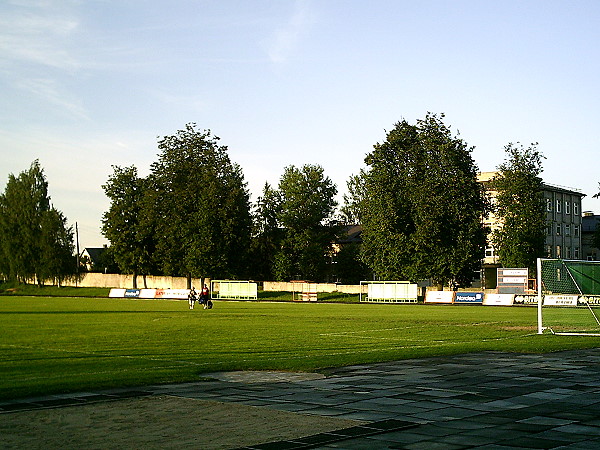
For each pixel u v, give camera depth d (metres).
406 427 11.60
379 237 86.31
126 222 110.06
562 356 23.00
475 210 85.44
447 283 87.94
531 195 88.88
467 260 83.81
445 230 84.06
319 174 113.25
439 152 85.81
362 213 91.62
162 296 95.50
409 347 26.78
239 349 26.45
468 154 87.25
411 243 84.50
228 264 101.56
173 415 12.70
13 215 116.44
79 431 11.33
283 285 106.69
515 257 88.25
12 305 70.94
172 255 101.75
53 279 118.56
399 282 85.12
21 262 115.81
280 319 47.78
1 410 13.15
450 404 13.92
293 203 111.31
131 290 99.00
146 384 16.61
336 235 116.88
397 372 18.91
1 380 17.23
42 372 19.27
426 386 16.33
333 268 114.31
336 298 95.62
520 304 76.62
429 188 84.00
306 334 34.19
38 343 29.30
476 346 26.31
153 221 104.69
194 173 103.88
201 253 98.12
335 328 38.47
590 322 43.16
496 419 12.35
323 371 19.17
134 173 111.06
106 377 17.48
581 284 41.25
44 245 115.00
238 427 11.63
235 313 56.62
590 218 138.25
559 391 15.54
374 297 86.75
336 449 10.08
